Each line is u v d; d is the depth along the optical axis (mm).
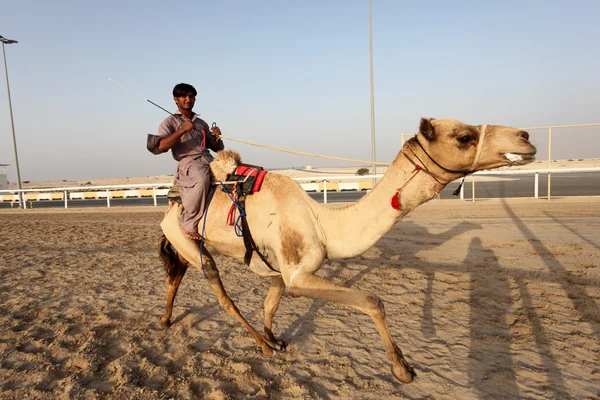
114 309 5977
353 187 26375
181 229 4574
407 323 5215
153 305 6160
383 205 3658
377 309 3396
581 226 10945
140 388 3805
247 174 4199
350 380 3939
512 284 6512
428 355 4375
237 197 4129
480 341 4645
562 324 4965
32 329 5137
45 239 12289
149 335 5055
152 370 4156
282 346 4605
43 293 6738
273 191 3992
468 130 3367
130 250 10453
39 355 4461
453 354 4375
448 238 10414
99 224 15898
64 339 4898
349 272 7711
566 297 5832
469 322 5164
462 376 3949
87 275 7941
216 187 4379
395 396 3662
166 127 4449
